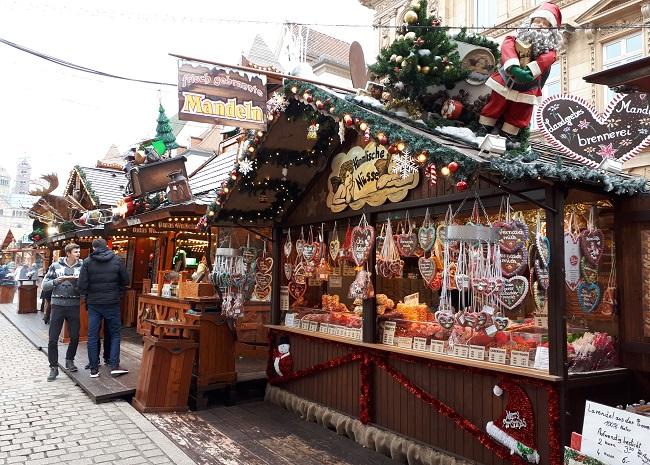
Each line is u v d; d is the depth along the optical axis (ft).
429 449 14.51
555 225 11.96
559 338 11.72
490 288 12.30
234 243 25.84
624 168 30.58
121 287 23.45
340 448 16.11
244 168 18.53
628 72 10.33
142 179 32.68
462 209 14.38
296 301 21.81
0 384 22.36
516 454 12.32
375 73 15.05
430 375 14.92
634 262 13.08
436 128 13.97
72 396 20.51
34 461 13.99
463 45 14.69
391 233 16.65
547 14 13.47
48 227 55.77
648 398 12.92
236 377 21.26
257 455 15.28
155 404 19.22
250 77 16.33
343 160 18.89
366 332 16.88
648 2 33.37
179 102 14.98
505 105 13.87
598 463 9.65
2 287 63.82
